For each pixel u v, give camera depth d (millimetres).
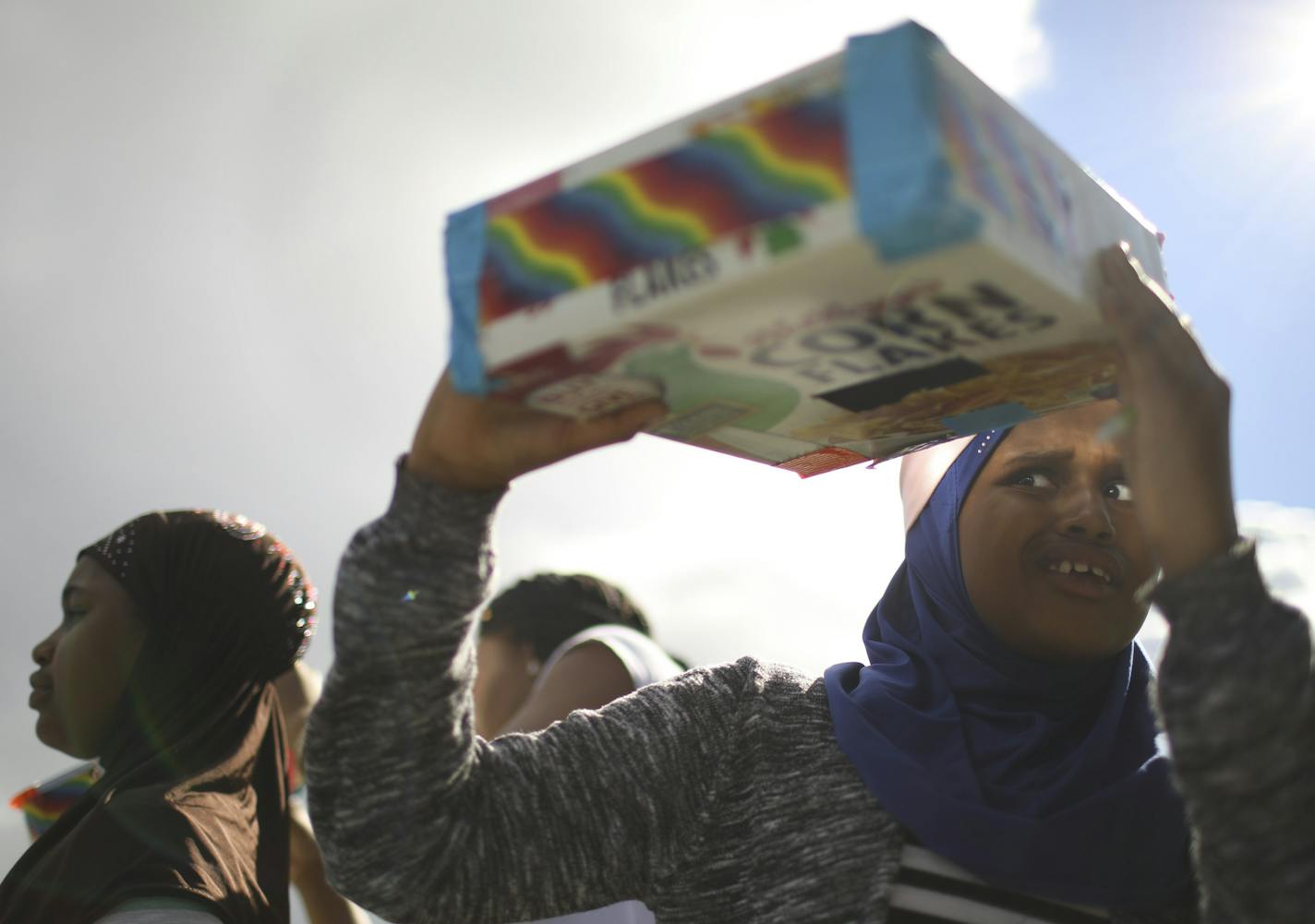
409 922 1138
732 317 837
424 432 1087
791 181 776
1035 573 1326
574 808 1188
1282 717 885
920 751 1262
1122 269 946
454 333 932
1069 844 1174
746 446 1157
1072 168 957
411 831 1104
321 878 2129
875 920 1131
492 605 2602
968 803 1180
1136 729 1355
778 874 1178
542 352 885
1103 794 1218
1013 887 1158
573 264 870
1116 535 1317
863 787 1221
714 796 1229
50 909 1428
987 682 1338
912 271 784
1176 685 920
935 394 1020
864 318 851
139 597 1774
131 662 1762
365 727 1106
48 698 1792
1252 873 893
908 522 1504
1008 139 846
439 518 1092
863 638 1514
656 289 825
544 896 1168
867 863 1167
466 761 1157
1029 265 806
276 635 1836
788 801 1222
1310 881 875
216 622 1776
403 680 1098
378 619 1085
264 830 1792
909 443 1178
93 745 1760
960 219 736
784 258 771
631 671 2055
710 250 803
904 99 751
